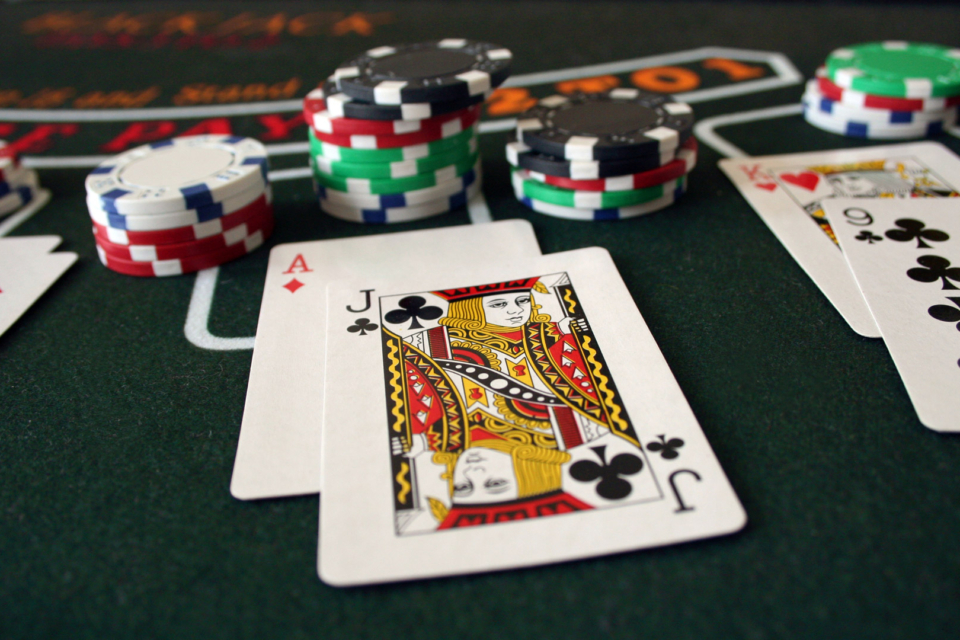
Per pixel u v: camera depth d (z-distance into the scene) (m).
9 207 0.22
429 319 0.16
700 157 0.23
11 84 0.31
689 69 0.29
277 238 0.20
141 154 0.20
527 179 0.20
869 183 0.20
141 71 0.32
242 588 0.12
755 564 0.12
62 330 0.17
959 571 0.12
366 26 0.36
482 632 0.11
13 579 0.12
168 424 0.15
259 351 0.16
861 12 0.34
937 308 0.16
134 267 0.19
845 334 0.16
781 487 0.13
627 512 0.12
